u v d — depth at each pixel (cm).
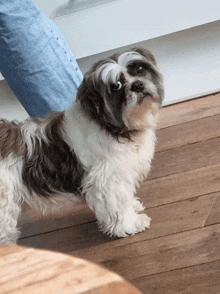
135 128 161
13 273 54
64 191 174
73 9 246
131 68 157
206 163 206
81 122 162
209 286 135
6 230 171
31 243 194
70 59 230
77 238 188
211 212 171
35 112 229
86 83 155
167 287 140
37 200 177
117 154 162
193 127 244
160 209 184
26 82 216
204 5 236
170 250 158
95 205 172
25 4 204
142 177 185
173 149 228
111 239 179
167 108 280
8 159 167
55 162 168
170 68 273
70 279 51
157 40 266
